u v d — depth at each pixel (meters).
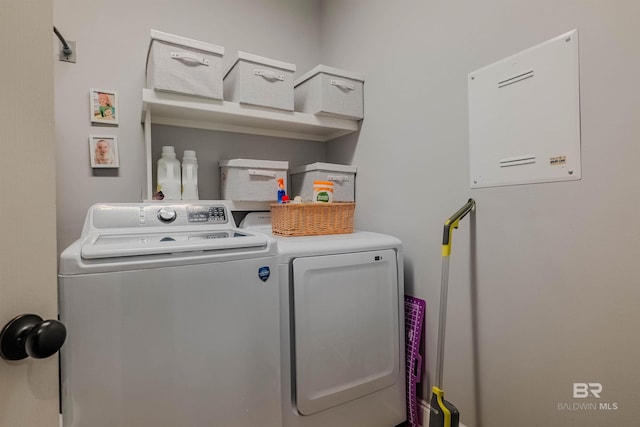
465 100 1.40
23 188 0.41
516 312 1.23
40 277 0.42
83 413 0.84
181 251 0.98
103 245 0.95
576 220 1.06
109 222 1.24
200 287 1.01
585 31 1.03
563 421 1.10
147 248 0.94
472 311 1.38
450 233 1.29
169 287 0.96
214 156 1.92
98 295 0.86
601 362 1.01
